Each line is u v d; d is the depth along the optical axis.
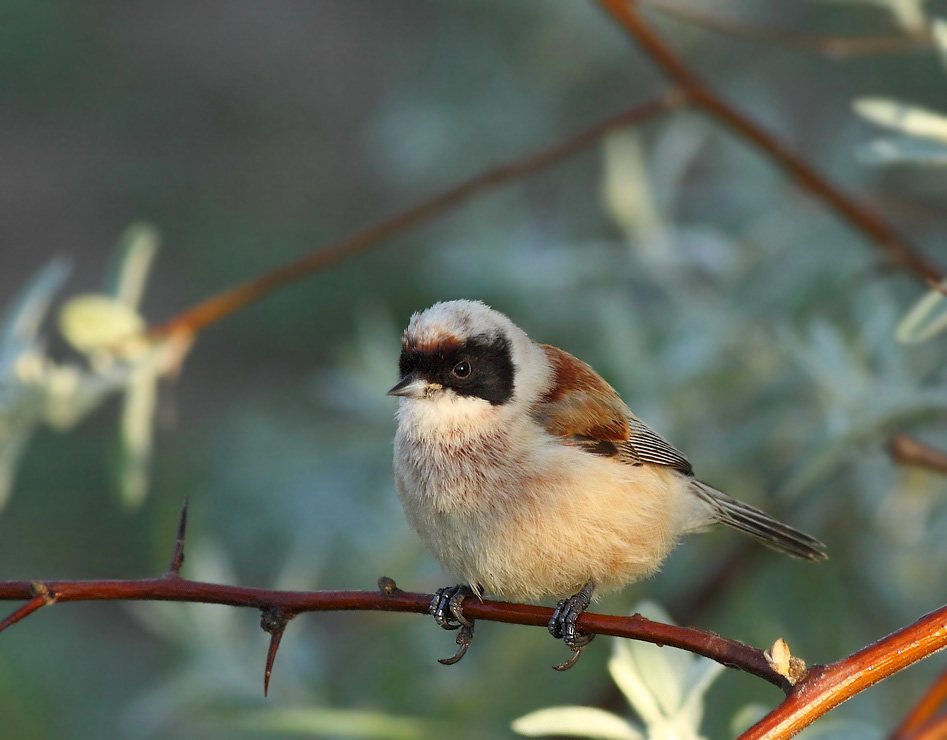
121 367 9.17
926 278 8.98
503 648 10.24
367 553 11.23
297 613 6.12
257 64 26.88
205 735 10.75
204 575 9.98
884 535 10.99
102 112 25.89
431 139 16.03
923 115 8.05
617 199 11.98
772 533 8.76
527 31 16.23
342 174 24.77
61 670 14.85
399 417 8.20
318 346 20.45
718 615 10.85
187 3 28.05
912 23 9.42
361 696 10.51
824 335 9.46
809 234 11.45
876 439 9.15
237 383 20.59
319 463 12.93
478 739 9.98
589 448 8.06
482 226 14.00
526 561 7.75
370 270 20.48
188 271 22.95
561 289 12.57
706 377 10.98
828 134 14.24
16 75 25.81
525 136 15.94
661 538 8.27
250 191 24.48
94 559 17.41
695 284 11.88
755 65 15.50
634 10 9.50
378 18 27.56
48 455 18.52
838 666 5.33
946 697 6.05
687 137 12.23
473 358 8.01
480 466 7.80
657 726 6.13
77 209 24.36
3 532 17.62
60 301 23.03
